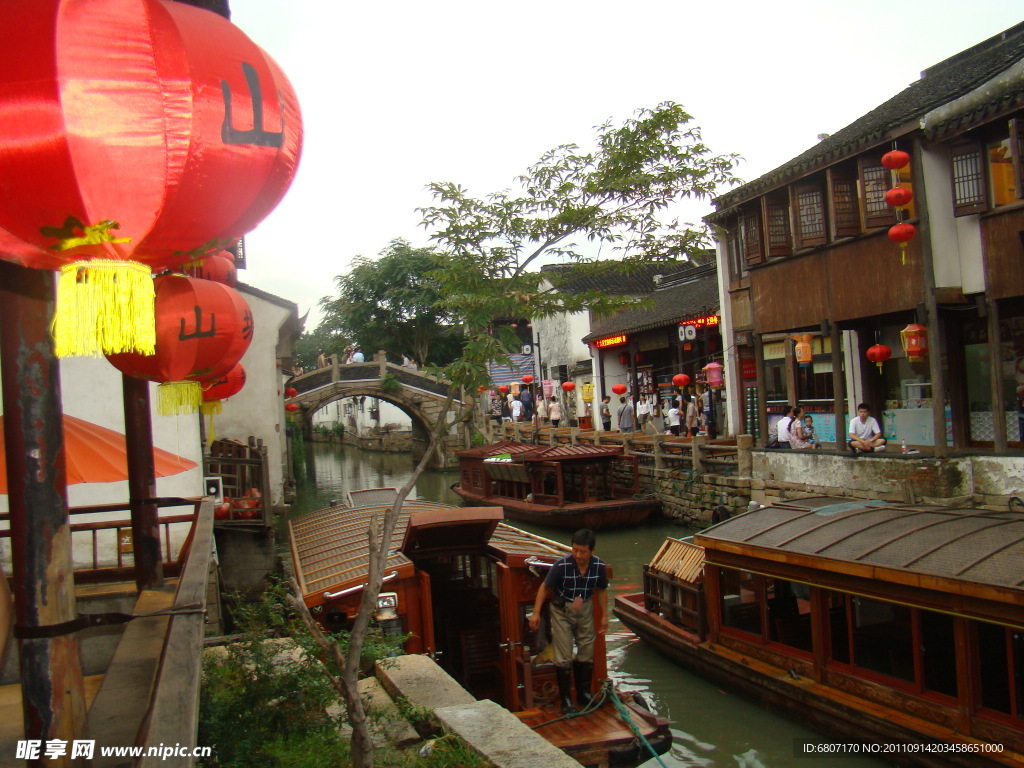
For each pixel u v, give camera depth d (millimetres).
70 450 5773
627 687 9016
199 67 2330
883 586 6707
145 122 2250
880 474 12312
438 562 9680
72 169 2168
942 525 7141
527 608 8570
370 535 4289
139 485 5676
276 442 19734
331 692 5191
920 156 11766
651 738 6629
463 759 4621
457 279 5184
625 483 20266
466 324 5164
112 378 10305
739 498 15602
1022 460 10852
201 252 2646
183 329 3887
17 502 2584
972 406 13055
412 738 5172
